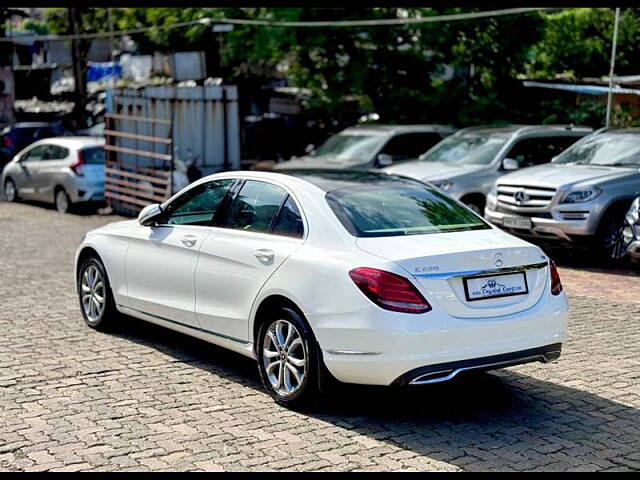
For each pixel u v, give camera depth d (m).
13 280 10.88
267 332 6.14
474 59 21.22
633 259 11.04
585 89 18.69
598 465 5.01
